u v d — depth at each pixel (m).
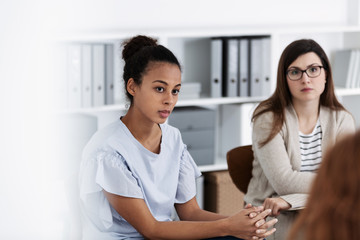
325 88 2.67
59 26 3.95
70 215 2.20
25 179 3.90
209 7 4.32
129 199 1.91
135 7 4.13
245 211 1.87
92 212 1.98
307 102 2.62
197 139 4.09
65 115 3.94
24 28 3.86
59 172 3.90
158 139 2.05
